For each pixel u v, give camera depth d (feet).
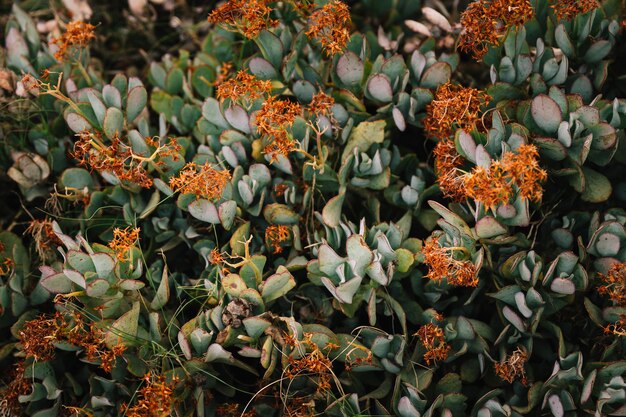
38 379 2.76
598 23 2.82
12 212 2.97
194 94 3.04
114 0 3.26
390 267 2.65
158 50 3.24
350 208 2.85
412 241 2.73
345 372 2.72
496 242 2.66
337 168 2.85
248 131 2.81
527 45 2.80
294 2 2.85
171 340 2.73
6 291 2.77
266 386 2.63
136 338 2.66
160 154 2.74
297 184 2.82
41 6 3.24
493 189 2.55
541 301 2.63
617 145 2.71
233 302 2.64
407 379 2.68
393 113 2.78
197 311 2.81
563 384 2.63
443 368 2.73
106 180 2.81
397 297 2.75
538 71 2.81
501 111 2.78
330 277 2.68
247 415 2.68
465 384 2.75
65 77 2.94
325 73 2.91
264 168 2.73
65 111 2.81
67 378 2.76
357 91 2.86
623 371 2.60
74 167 2.94
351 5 3.23
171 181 2.65
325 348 2.67
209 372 2.68
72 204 2.89
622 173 2.82
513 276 2.67
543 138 2.65
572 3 2.73
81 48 2.86
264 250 2.79
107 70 3.22
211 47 3.07
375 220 2.79
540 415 2.65
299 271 2.82
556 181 2.78
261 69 2.84
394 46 2.98
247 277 2.68
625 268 2.61
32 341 2.64
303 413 2.64
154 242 2.84
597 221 2.68
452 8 3.16
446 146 2.71
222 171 2.71
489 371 2.71
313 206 2.81
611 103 2.70
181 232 2.81
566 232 2.69
